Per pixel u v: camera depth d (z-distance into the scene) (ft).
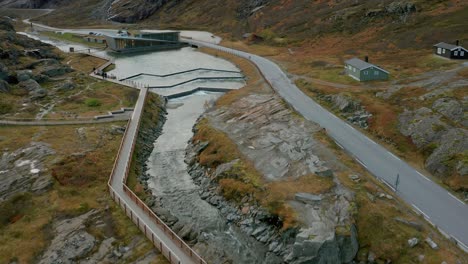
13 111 214.90
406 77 225.56
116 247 119.75
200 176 163.63
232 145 170.40
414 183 139.85
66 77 280.72
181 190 156.46
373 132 178.50
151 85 281.33
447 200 130.00
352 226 115.85
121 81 277.85
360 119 189.78
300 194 130.41
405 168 150.00
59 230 126.11
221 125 196.34
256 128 184.96
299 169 145.28
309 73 263.90
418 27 311.88
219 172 155.22
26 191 143.23
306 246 109.50
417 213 122.72
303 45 351.25
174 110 242.37
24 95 238.48
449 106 174.81
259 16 460.55
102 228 127.54
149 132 204.74
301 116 192.03
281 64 302.25
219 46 398.21
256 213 130.72
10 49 303.27
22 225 127.75
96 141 183.01
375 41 313.32
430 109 178.29
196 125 211.20
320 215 120.47
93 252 117.91
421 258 107.14
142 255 116.26
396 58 266.57
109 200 141.79
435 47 258.16
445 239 112.57
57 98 238.07
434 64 239.50
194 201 148.77
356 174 141.08
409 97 195.52
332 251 108.99
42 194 142.31
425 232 114.73
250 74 295.07
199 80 296.71
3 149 171.94
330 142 165.07
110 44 402.93
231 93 246.47
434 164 147.33
